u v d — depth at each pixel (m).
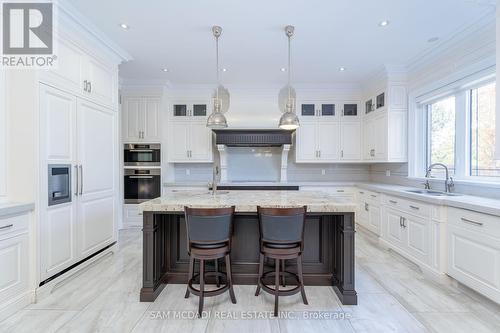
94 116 2.91
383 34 2.89
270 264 2.53
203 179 5.21
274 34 2.90
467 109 2.98
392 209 3.35
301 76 4.34
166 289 2.44
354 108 4.83
